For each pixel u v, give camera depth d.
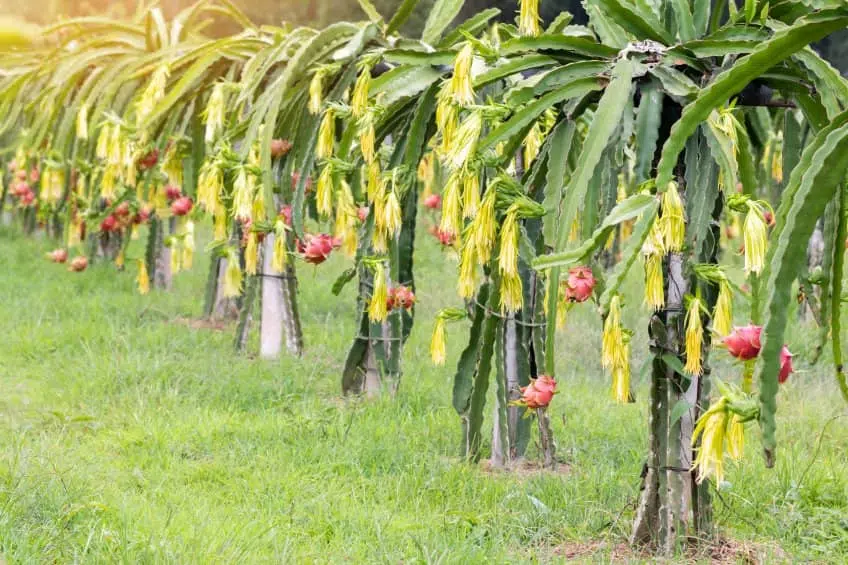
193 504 7.03
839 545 6.89
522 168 8.33
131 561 5.70
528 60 6.36
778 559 6.58
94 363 11.07
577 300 6.22
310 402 10.13
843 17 4.28
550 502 7.49
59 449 8.00
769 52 4.43
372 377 10.59
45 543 5.91
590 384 11.91
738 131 6.09
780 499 7.64
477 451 8.45
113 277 17.59
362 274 10.43
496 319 7.89
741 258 17.09
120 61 10.43
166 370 11.08
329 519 6.96
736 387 4.31
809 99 5.95
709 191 5.88
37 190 16.61
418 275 19.19
